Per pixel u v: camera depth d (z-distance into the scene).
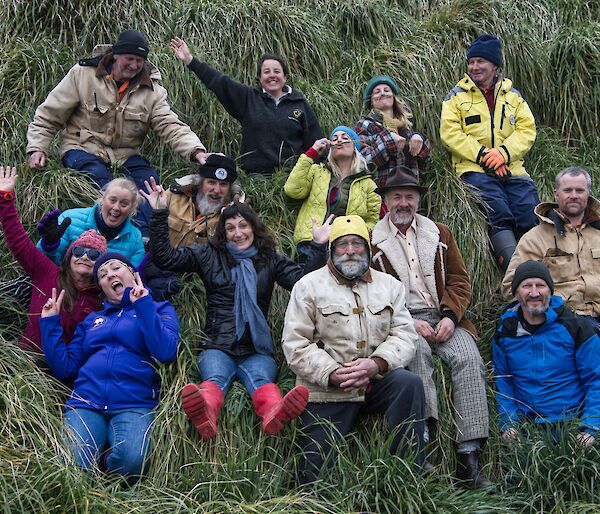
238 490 4.45
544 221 5.88
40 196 5.96
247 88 6.79
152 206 5.16
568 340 5.27
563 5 8.59
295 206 6.33
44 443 4.46
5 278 5.69
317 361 4.82
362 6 8.13
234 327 5.16
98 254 5.16
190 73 7.11
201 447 4.75
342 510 4.37
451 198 6.58
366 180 6.20
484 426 5.14
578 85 7.86
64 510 4.15
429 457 5.10
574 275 5.79
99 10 7.42
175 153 6.75
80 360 5.00
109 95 6.25
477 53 6.95
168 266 5.19
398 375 4.84
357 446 4.91
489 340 5.93
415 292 5.53
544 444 4.95
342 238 5.02
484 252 6.41
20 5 7.35
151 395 4.93
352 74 7.64
